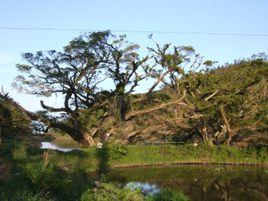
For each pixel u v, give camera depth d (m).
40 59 53.50
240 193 32.34
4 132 50.03
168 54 55.16
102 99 56.97
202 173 45.84
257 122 57.25
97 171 44.56
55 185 19.62
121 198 21.75
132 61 55.12
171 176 42.91
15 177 19.44
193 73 57.31
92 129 56.84
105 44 52.91
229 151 57.34
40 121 54.75
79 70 54.62
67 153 43.50
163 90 60.88
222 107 56.69
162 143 62.69
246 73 59.72
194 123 60.41
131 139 61.88
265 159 56.53
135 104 59.62
